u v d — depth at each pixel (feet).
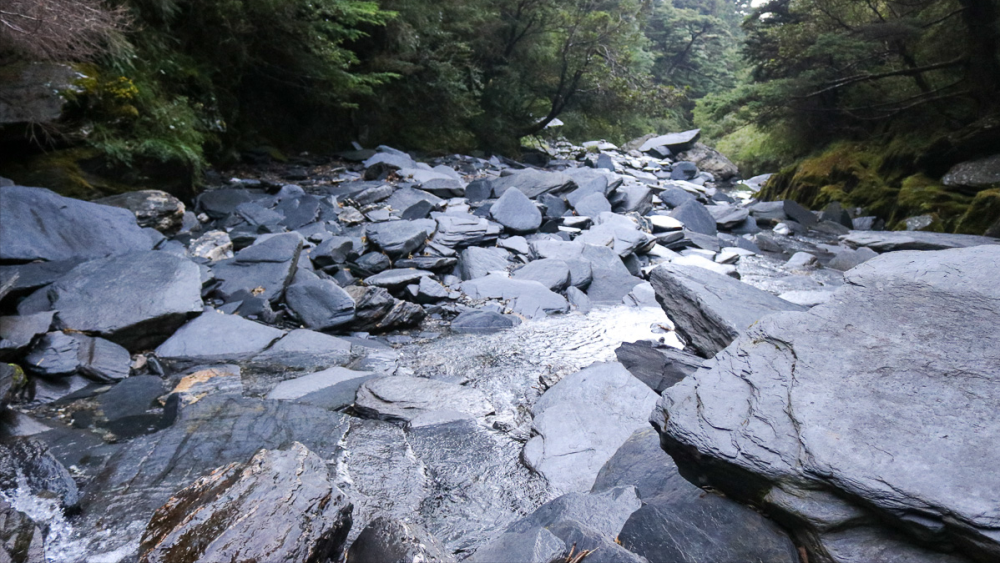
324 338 19.04
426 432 13.43
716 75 154.92
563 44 69.36
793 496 7.23
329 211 30.99
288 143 48.47
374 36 54.03
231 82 42.11
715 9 190.90
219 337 18.04
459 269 27.25
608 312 23.65
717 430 7.95
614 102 72.74
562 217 34.27
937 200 43.93
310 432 13.10
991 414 6.88
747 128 92.43
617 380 14.37
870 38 51.19
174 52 35.86
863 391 7.68
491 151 66.49
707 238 35.45
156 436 12.60
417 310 21.98
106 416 13.80
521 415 14.60
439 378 16.85
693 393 8.68
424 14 55.57
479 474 11.87
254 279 21.84
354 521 10.19
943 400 7.21
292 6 40.55
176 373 16.46
